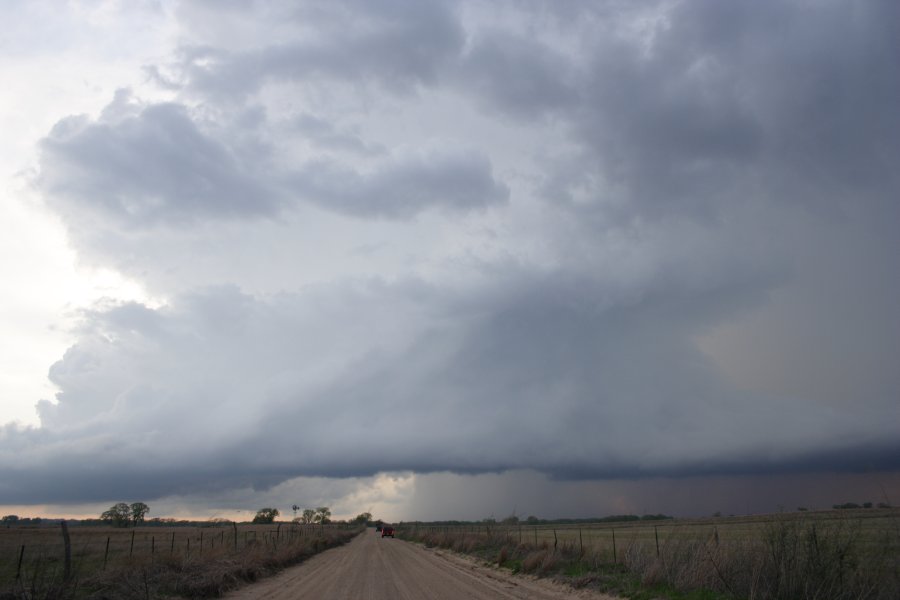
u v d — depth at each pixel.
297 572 27.84
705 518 118.38
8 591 13.53
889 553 11.59
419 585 21.06
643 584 16.50
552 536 54.44
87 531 86.12
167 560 21.44
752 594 12.38
